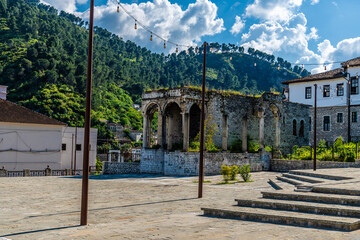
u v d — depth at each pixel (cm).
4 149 4956
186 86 3688
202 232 1006
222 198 1812
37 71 15912
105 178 3284
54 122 5422
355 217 1095
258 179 2859
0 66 16038
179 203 1670
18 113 5216
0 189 2366
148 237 953
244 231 1012
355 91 5234
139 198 1867
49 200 1823
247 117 4031
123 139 14912
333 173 2197
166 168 3622
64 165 5822
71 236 988
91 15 1237
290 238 913
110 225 1152
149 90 3981
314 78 5672
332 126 5403
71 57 19200
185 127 3550
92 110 15712
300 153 3891
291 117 4488
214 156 3472
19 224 1188
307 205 1220
